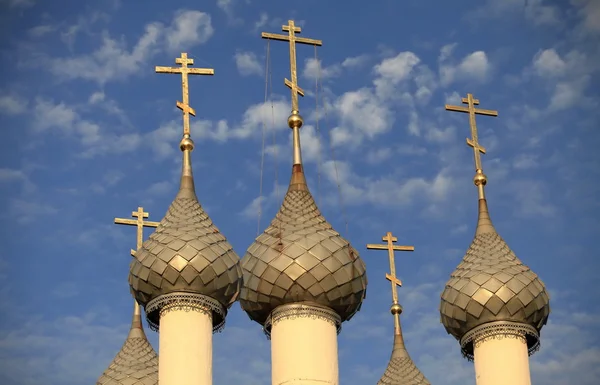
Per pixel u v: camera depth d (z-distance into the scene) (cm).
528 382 3078
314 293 2939
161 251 2911
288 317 2934
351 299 2975
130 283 2948
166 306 2886
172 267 2889
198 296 2897
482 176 3378
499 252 3222
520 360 3094
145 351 3450
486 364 3102
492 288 3131
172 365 2820
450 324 3186
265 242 3000
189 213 3002
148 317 2933
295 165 3125
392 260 3688
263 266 2961
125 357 3431
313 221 3033
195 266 2897
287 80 3219
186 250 2908
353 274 2973
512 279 3142
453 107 3500
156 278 2897
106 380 3378
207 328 2881
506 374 3077
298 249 2962
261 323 3009
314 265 2945
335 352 2930
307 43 3288
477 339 3133
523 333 3125
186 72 3188
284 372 2881
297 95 3209
